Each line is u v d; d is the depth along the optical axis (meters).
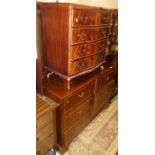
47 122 1.20
